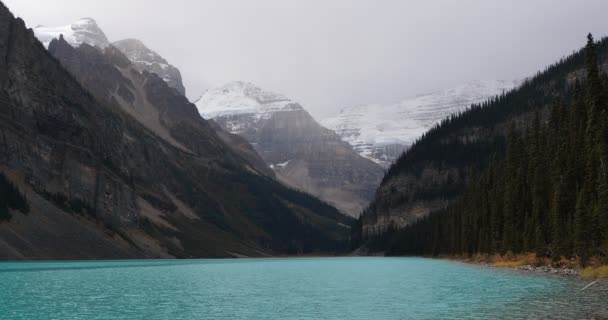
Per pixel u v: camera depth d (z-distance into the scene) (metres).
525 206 121.44
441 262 160.62
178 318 50.31
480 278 86.00
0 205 133.25
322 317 50.66
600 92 99.94
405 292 69.75
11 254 123.94
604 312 44.88
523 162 132.88
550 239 104.38
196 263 169.62
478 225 157.00
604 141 90.31
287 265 163.38
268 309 55.91
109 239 170.00
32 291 68.62
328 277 102.38
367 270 127.25
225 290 75.12
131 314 52.16
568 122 118.62
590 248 84.56
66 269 111.38
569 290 61.00
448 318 46.56
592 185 90.94
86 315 51.09
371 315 50.97
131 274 102.88
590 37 102.50
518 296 57.97
